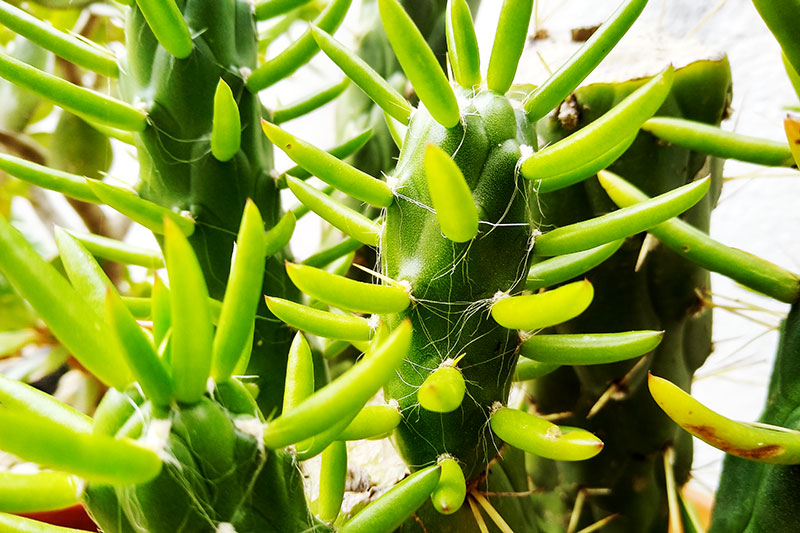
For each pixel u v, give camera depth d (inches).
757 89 19.7
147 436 6.0
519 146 7.8
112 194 9.9
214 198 10.7
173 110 10.3
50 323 5.8
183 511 6.1
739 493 8.8
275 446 6.5
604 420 13.0
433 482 7.5
